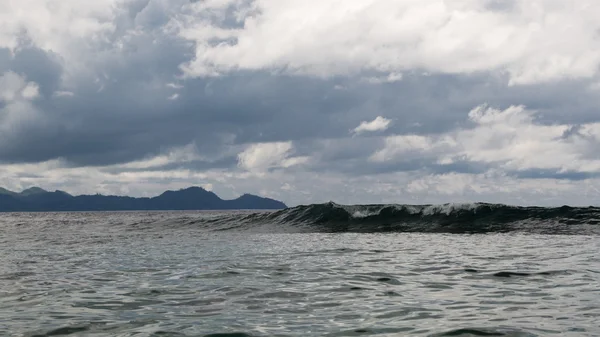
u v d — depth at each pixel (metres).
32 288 9.49
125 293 8.81
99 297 8.47
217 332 6.09
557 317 6.62
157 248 18.00
